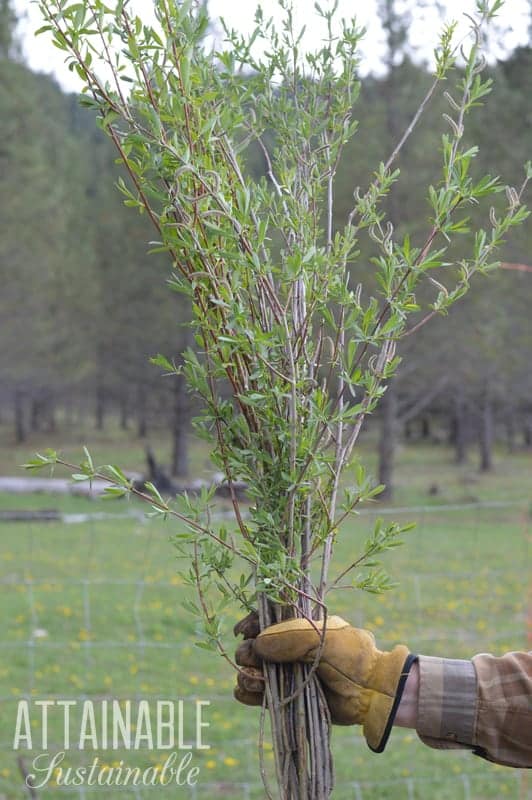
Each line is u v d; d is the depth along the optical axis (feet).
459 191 4.16
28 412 117.39
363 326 4.03
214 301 3.92
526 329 47.32
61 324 68.85
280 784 4.35
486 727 4.37
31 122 64.18
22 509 45.62
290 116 4.79
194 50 4.24
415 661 4.50
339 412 4.27
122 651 19.26
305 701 4.39
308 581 4.41
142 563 29.53
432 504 52.21
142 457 80.84
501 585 25.55
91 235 68.95
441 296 4.29
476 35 4.44
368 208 4.38
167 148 3.85
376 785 13.64
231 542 4.35
